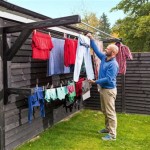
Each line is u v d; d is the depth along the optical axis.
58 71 3.19
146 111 4.50
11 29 2.38
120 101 4.67
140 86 4.52
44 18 2.67
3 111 2.52
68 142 3.01
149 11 11.55
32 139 3.14
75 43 3.17
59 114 3.96
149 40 10.76
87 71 3.07
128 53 4.17
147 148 2.86
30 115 2.91
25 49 2.94
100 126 3.70
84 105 4.95
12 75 2.71
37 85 3.10
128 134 3.34
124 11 12.34
